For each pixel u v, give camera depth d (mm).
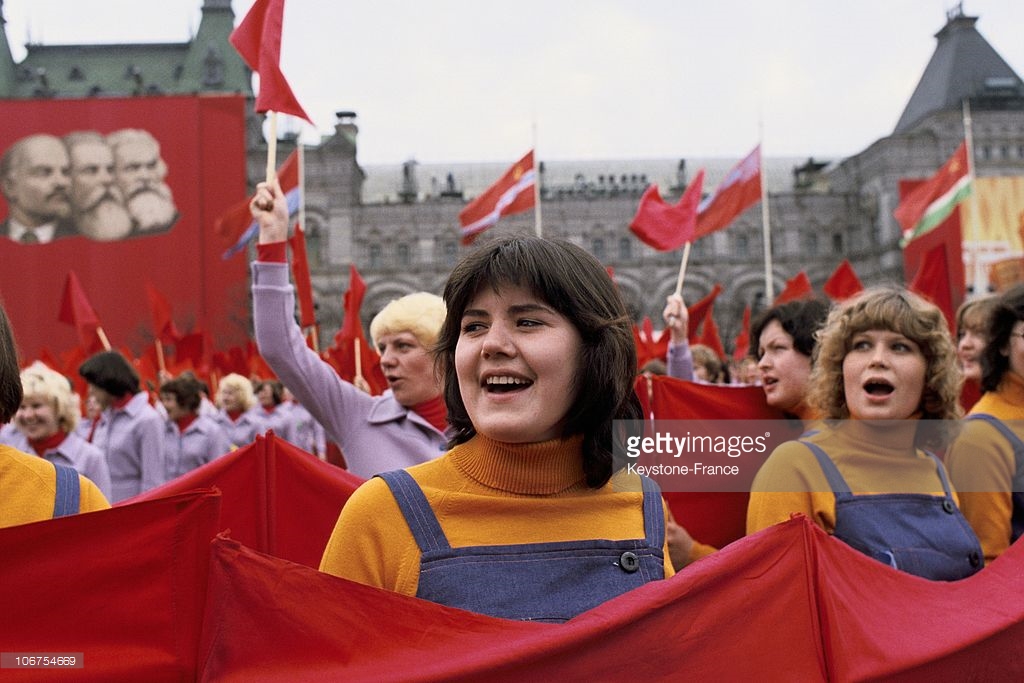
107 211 42906
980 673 2152
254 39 3713
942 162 61156
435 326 3439
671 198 67312
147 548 1869
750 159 9133
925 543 2557
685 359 5035
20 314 42344
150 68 69938
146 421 5836
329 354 9930
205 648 1747
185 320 42656
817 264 62750
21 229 42531
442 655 1739
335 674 1711
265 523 2857
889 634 2070
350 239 59219
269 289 3318
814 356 3305
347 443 3475
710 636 1889
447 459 1993
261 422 10773
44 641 1822
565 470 1950
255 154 60094
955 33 68938
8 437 5379
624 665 1819
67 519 1850
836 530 2605
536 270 1855
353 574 1854
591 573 1877
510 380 1873
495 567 1833
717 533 3312
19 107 42875
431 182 67312
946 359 2760
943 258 8008
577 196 62531
